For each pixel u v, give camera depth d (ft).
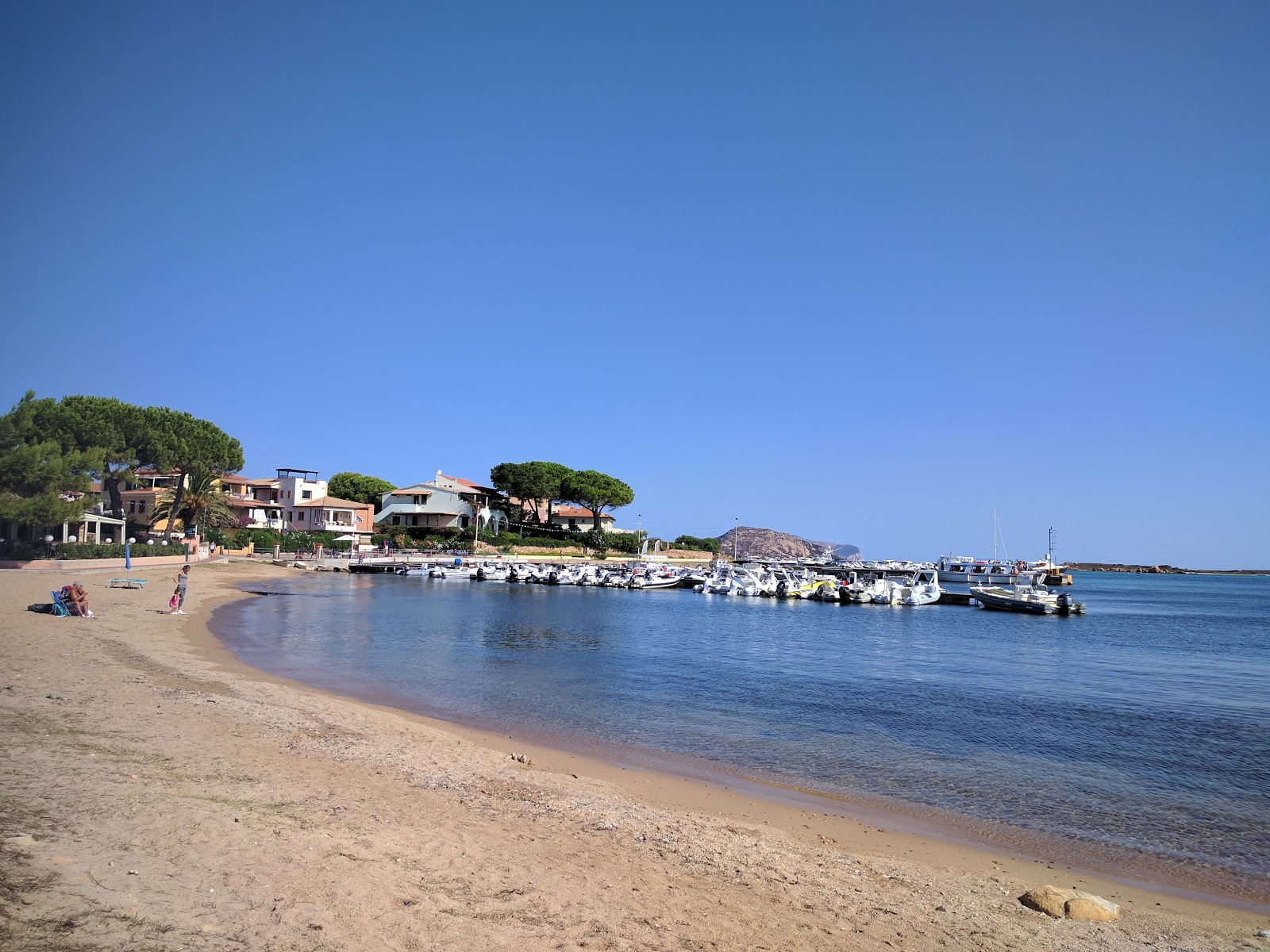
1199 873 41.57
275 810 35.99
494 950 24.57
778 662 124.26
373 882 28.48
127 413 234.79
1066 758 65.87
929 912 33.32
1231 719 86.74
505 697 83.46
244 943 22.56
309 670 94.94
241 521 369.50
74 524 219.61
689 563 504.84
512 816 40.86
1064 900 34.76
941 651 150.51
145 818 31.81
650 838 39.91
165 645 97.96
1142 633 207.92
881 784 56.54
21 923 21.45
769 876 35.91
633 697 87.30
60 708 54.08
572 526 520.42
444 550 389.80
